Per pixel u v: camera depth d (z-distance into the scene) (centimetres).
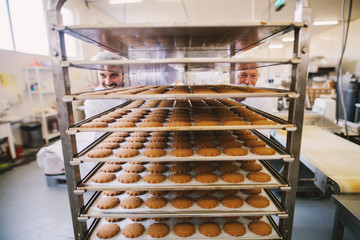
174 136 183
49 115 515
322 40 933
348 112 438
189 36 125
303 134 234
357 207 115
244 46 171
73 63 101
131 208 128
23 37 482
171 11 672
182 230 125
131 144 160
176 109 216
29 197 278
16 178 336
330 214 226
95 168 153
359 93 425
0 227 220
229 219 138
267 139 163
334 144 198
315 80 657
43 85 536
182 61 96
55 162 297
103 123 136
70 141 110
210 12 677
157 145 158
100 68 180
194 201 140
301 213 228
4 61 436
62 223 224
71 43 609
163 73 362
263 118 156
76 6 559
